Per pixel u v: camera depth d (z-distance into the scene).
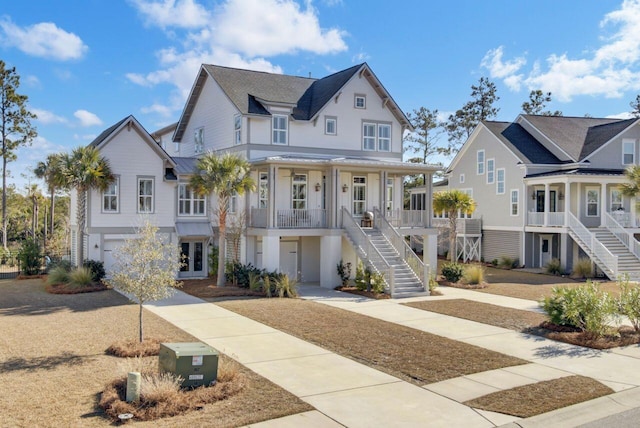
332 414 9.48
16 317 17.47
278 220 25.97
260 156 27.92
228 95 28.50
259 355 13.23
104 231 25.88
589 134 36.59
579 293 15.94
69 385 10.66
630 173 28.66
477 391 10.80
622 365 12.77
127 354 12.82
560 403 10.20
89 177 24.19
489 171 38.25
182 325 16.56
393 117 31.41
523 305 20.86
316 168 26.98
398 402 10.15
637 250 29.67
